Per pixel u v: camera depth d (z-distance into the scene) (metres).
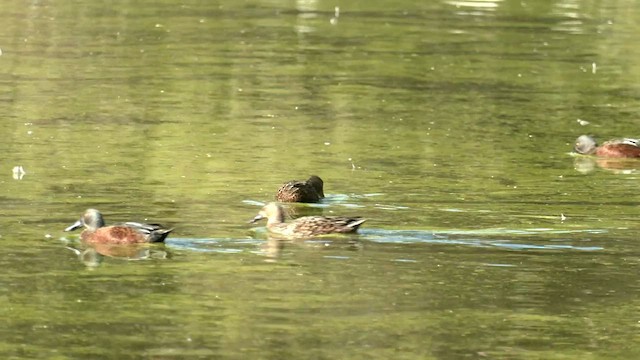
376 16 39.41
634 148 21.89
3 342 12.12
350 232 16.14
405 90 27.84
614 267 14.98
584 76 30.45
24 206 17.17
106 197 17.83
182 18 37.19
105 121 23.44
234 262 14.85
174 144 21.69
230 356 11.85
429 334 12.60
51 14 36.69
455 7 42.25
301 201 17.86
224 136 22.52
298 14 39.22
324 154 21.34
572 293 14.01
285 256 15.13
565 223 17.02
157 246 15.47
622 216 17.52
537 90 28.50
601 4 44.03
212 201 17.83
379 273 14.53
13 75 27.56
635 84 29.64
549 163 21.31
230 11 39.16
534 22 39.31
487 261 15.12
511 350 12.26
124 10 38.22
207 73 28.78
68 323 12.67
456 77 29.64
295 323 12.80
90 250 15.23
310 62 30.84
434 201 18.17
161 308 13.16
